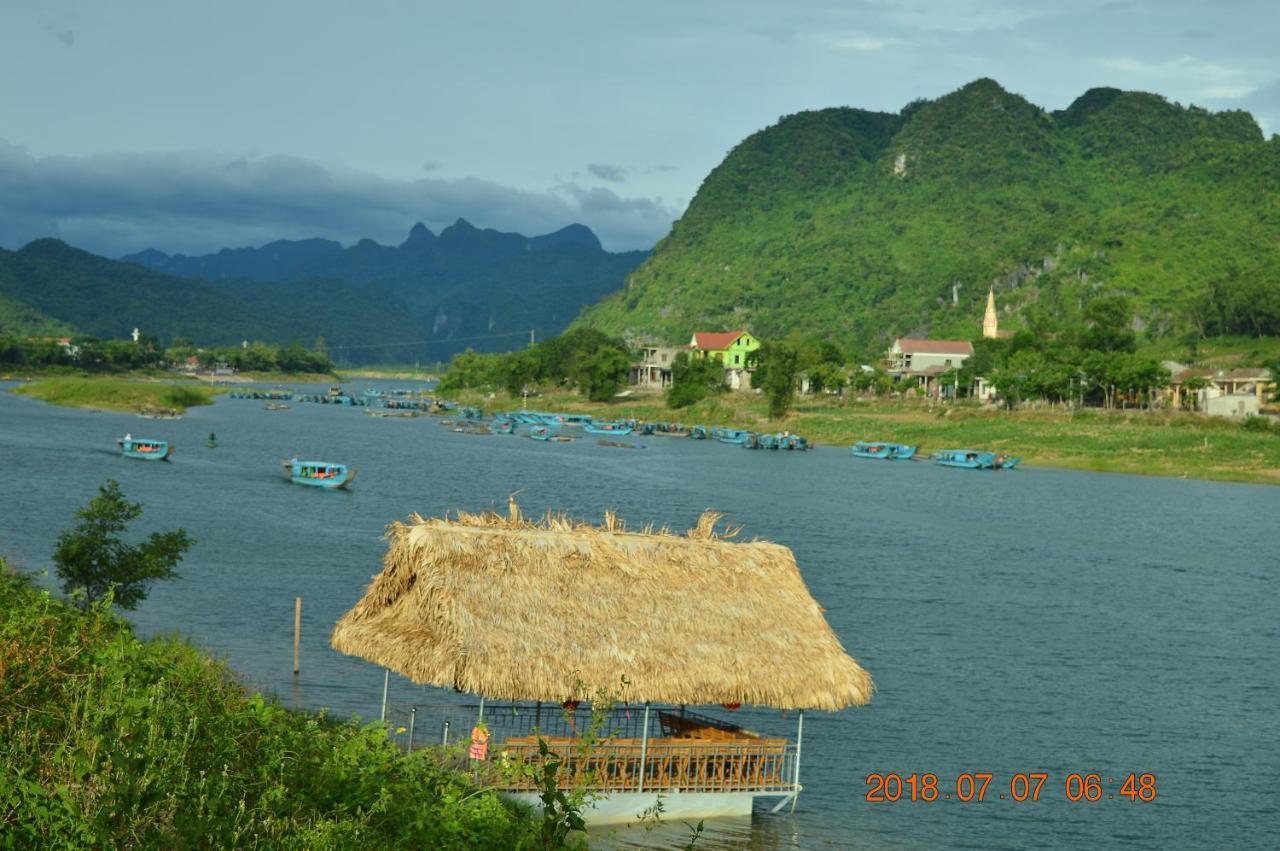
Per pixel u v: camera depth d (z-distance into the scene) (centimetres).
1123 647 4816
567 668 2566
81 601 3856
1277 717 3934
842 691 2794
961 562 6731
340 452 12556
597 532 2905
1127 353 17775
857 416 17450
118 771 1478
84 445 11562
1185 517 9075
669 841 2689
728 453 14112
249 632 4297
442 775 2114
